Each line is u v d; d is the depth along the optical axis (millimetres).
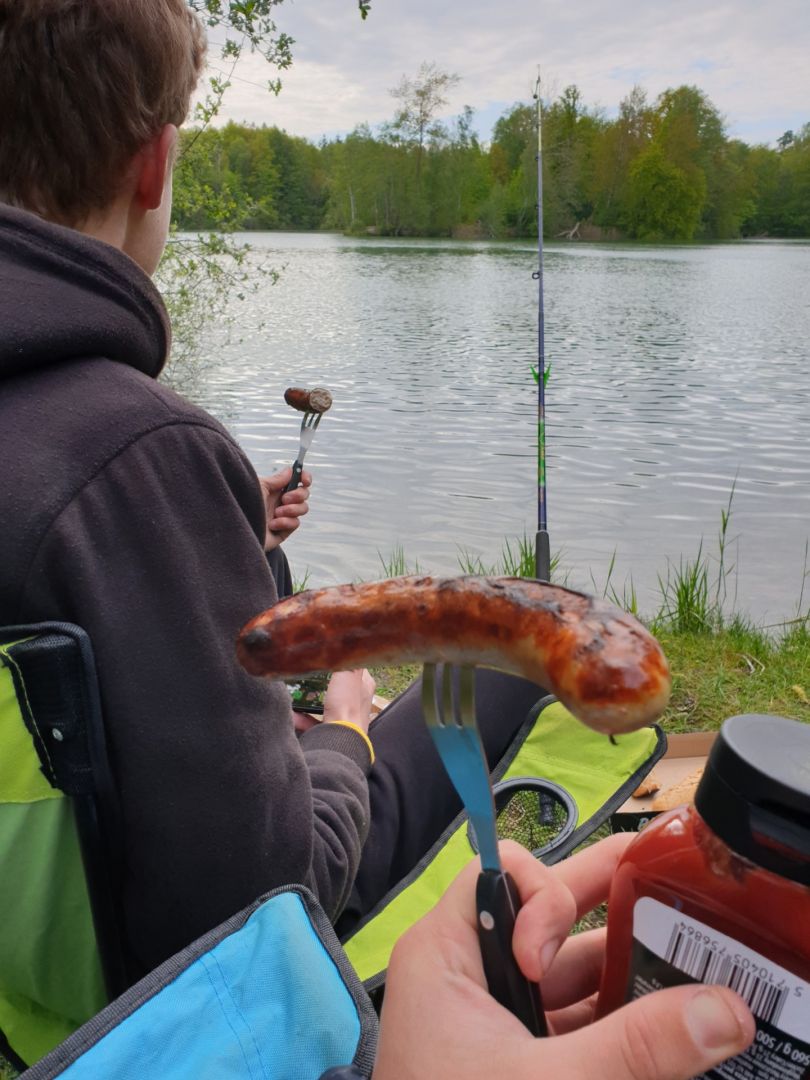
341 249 55656
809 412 13609
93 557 1006
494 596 539
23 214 1075
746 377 16969
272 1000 973
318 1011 979
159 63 1202
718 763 573
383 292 32844
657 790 2270
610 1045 565
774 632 4695
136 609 1022
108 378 1072
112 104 1184
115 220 1283
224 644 1073
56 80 1161
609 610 511
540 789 1689
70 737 994
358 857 1371
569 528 7762
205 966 973
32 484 991
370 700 1812
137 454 1039
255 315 25750
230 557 1093
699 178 68250
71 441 1018
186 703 1045
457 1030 641
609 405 13914
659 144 68188
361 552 6859
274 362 17297
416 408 13227
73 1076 885
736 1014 552
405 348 20109
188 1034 933
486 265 45188
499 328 23938
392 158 69812
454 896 729
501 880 668
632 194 68188
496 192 69000
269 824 1115
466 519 7848
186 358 9125
